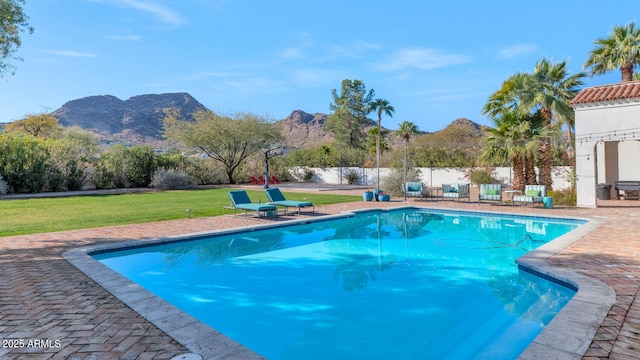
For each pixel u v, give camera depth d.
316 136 170.25
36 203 16.91
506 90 17.56
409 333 4.40
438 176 24.44
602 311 4.01
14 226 10.51
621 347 3.23
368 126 54.81
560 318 3.83
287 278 6.64
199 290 6.03
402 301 5.45
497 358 3.76
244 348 3.32
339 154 32.66
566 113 16.05
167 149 33.72
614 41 18.89
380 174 28.73
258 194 21.30
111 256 7.89
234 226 10.47
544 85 16.08
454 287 6.03
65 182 24.39
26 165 22.77
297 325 4.68
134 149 28.30
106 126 192.12
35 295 4.82
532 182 16.89
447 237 10.13
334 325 4.65
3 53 9.28
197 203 16.59
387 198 16.97
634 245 7.39
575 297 4.46
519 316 4.82
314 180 33.50
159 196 20.31
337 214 12.77
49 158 24.25
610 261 6.23
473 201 16.41
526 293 5.72
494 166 22.14
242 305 5.37
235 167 33.97
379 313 5.02
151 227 10.30
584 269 5.77
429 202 16.28
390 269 7.14
